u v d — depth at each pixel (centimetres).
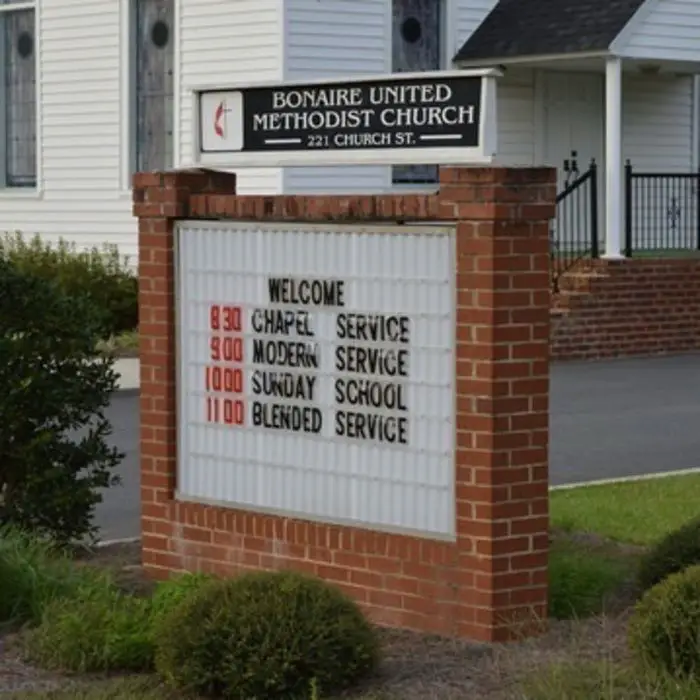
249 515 1246
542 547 1109
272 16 3041
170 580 1214
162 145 3328
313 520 1205
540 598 1111
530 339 1098
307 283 1200
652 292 3094
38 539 1302
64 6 3481
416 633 1122
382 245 1148
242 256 1246
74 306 1384
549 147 3456
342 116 1215
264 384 1237
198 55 3200
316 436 1202
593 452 2030
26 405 1355
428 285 1122
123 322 3175
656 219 3531
